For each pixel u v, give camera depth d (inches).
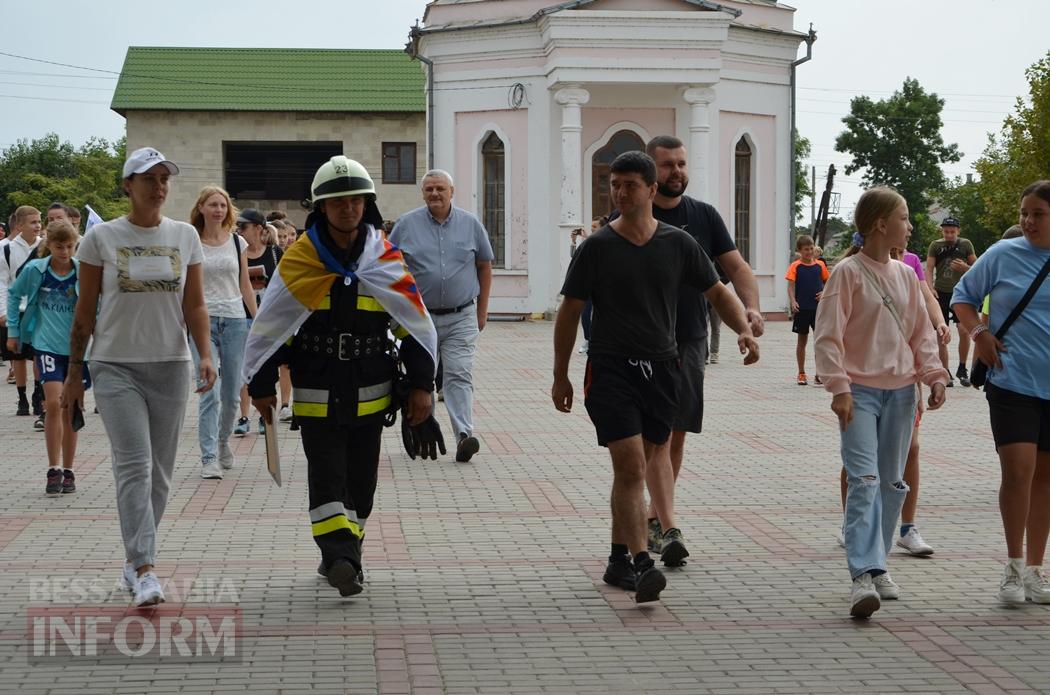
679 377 262.2
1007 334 260.8
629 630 240.1
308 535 318.0
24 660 217.8
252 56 2372.0
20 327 417.4
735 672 215.8
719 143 1299.2
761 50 1325.0
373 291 247.3
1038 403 260.1
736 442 494.6
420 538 318.3
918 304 264.5
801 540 319.0
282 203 2388.0
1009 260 261.9
